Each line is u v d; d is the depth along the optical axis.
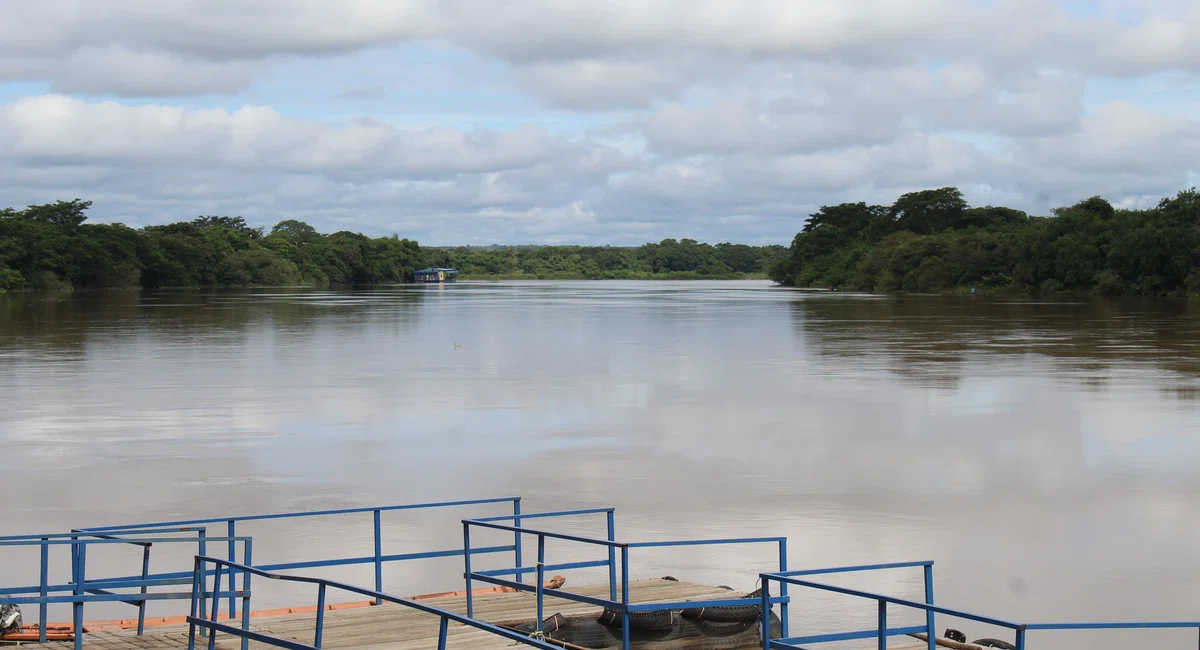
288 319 89.62
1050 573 17.56
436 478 24.52
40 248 176.00
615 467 25.69
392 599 10.32
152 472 25.12
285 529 20.19
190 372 46.25
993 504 21.98
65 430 30.89
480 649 12.12
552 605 14.55
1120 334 68.75
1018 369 46.91
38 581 17.27
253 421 32.62
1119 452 27.38
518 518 15.41
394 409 35.22
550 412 34.56
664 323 84.25
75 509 21.75
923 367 48.03
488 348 59.62
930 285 176.62
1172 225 140.75
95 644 12.61
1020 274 161.38
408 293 180.88
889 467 25.61
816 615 15.67
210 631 10.85
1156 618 15.56
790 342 63.56
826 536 19.67
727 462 26.25
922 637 13.84
